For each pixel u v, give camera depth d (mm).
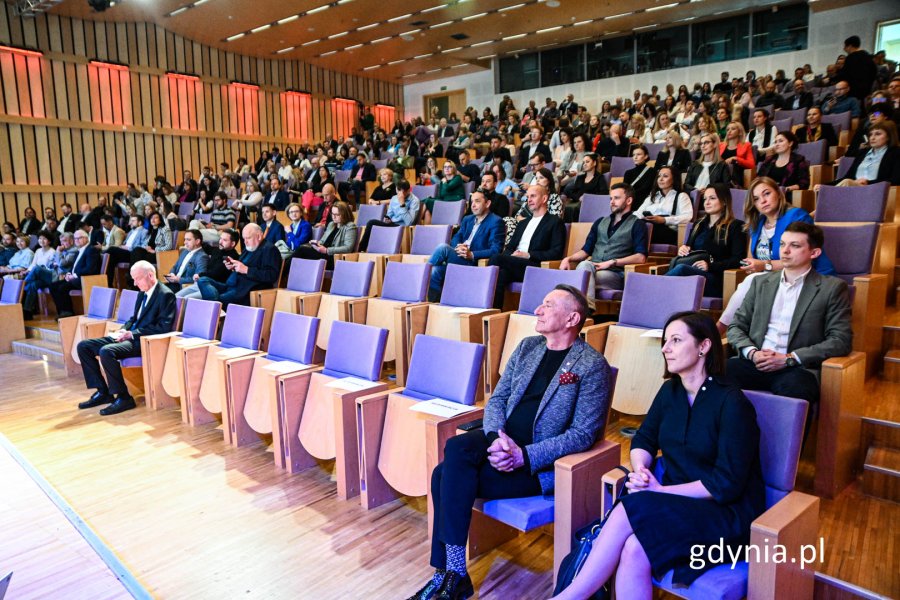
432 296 4492
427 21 12719
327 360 3020
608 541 1629
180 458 3188
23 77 11906
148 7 11812
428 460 2213
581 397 2014
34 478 2977
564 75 15461
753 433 1675
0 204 11727
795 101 7484
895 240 3336
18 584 2133
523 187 5949
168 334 4137
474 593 1979
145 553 2287
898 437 2383
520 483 1961
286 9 11789
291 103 16406
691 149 6199
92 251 6641
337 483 2758
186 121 14289
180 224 8586
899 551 1879
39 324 6609
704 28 13305
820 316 2393
